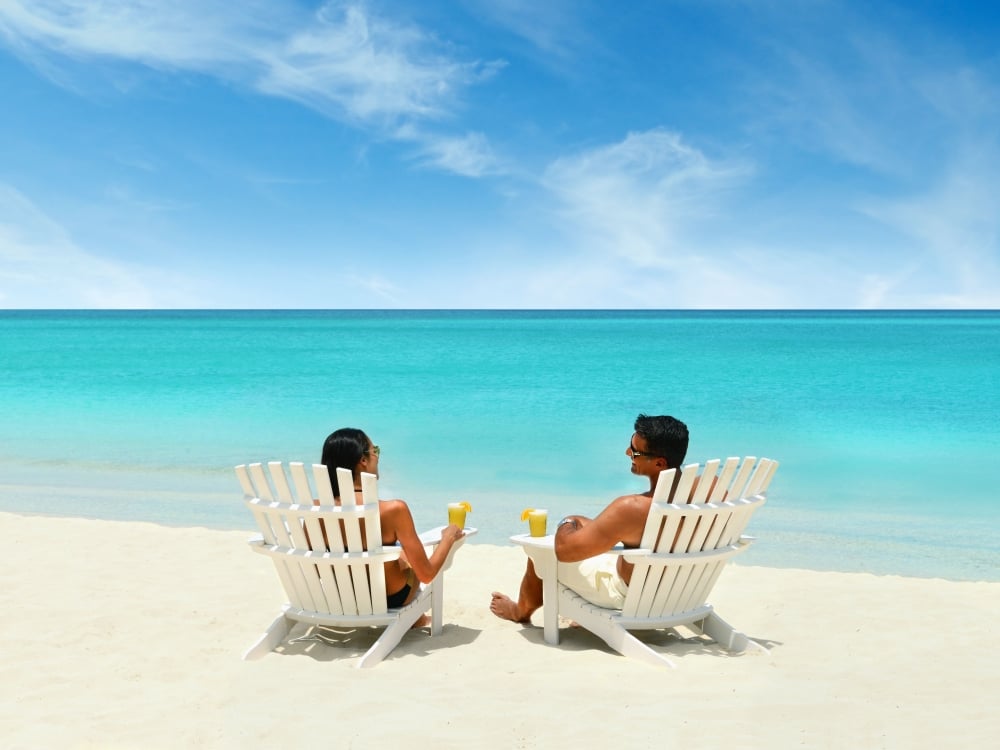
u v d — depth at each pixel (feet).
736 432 51.60
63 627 16.26
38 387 76.02
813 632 16.66
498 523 29.30
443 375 90.02
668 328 280.31
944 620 17.53
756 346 152.05
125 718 11.68
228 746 10.78
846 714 11.97
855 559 24.90
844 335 207.92
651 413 59.88
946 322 398.21
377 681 13.19
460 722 11.54
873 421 56.24
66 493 34.27
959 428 53.01
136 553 23.29
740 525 15.06
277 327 293.43
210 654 14.65
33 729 11.27
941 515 30.71
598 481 36.78
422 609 15.83
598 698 12.48
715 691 12.83
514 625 16.93
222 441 47.11
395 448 45.24
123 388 75.56
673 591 14.78
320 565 14.34
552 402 66.74
